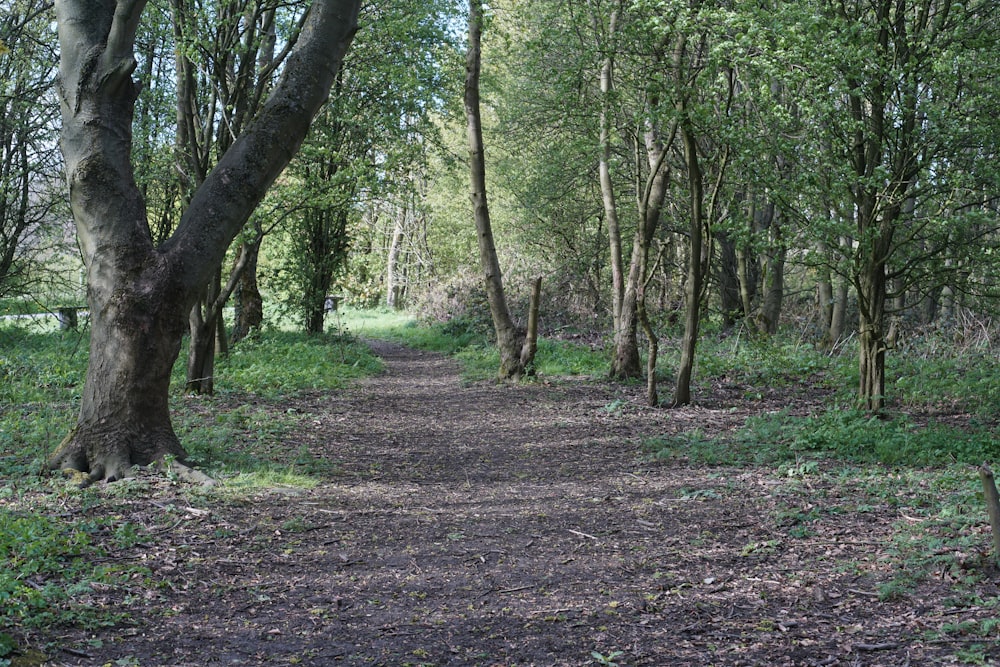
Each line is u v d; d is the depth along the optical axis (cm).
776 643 405
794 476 756
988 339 1501
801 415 1102
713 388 1405
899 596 451
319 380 1505
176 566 509
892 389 1275
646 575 514
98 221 725
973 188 942
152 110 1493
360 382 1617
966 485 673
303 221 2183
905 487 694
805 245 1063
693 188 1201
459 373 1847
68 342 1781
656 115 1119
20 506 602
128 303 725
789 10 929
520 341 1611
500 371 1603
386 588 495
